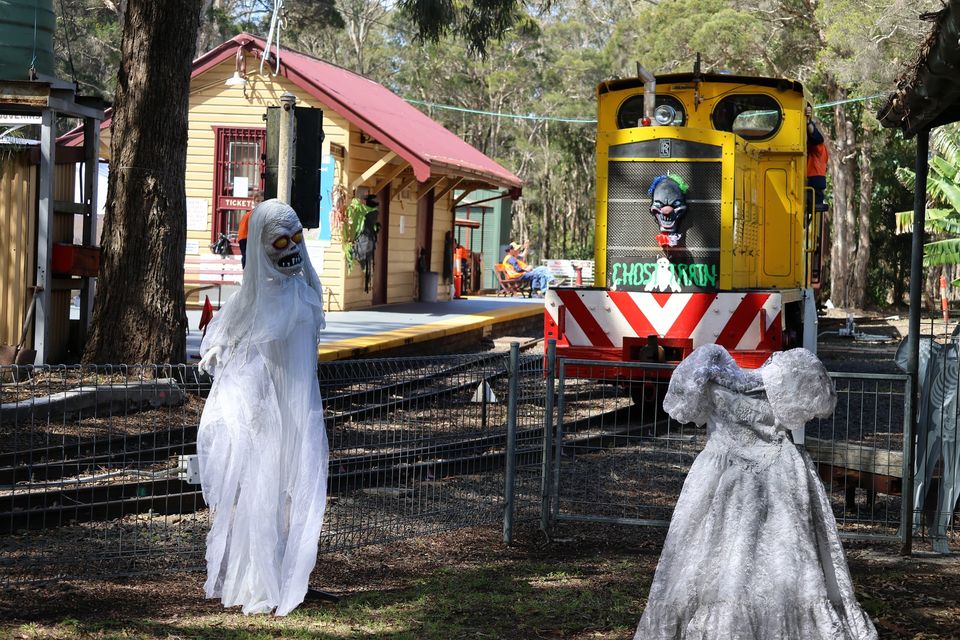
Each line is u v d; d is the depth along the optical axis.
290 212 5.65
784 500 4.43
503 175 26.05
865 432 12.03
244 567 5.50
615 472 9.30
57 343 12.00
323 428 5.72
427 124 26.42
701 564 4.42
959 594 6.09
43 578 5.97
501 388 11.16
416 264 24.91
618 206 12.78
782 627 4.28
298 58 22.67
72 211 12.18
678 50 36.53
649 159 12.59
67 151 12.21
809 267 15.31
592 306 12.74
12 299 11.46
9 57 12.49
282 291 5.62
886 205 45.22
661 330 12.52
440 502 8.07
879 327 31.20
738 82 13.91
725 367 4.64
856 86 33.47
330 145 19.72
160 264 11.17
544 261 41.88
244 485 5.46
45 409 8.99
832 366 19.03
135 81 11.12
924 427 7.29
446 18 20.61
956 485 7.09
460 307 23.59
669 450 10.19
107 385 9.87
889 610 5.75
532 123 61.62
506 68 58.56
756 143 14.05
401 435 8.24
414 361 8.67
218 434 5.51
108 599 5.68
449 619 5.53
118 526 7.04
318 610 5.60
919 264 7.23
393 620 5.48
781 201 14.25
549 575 6.39
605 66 56.19
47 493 7.03
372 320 18.55
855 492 8.54
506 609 5.71
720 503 4.47
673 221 12.35
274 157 10.25
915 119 6.88
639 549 7.17
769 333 12.25
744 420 4.57
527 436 9.57
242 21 41.66
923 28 27.45
